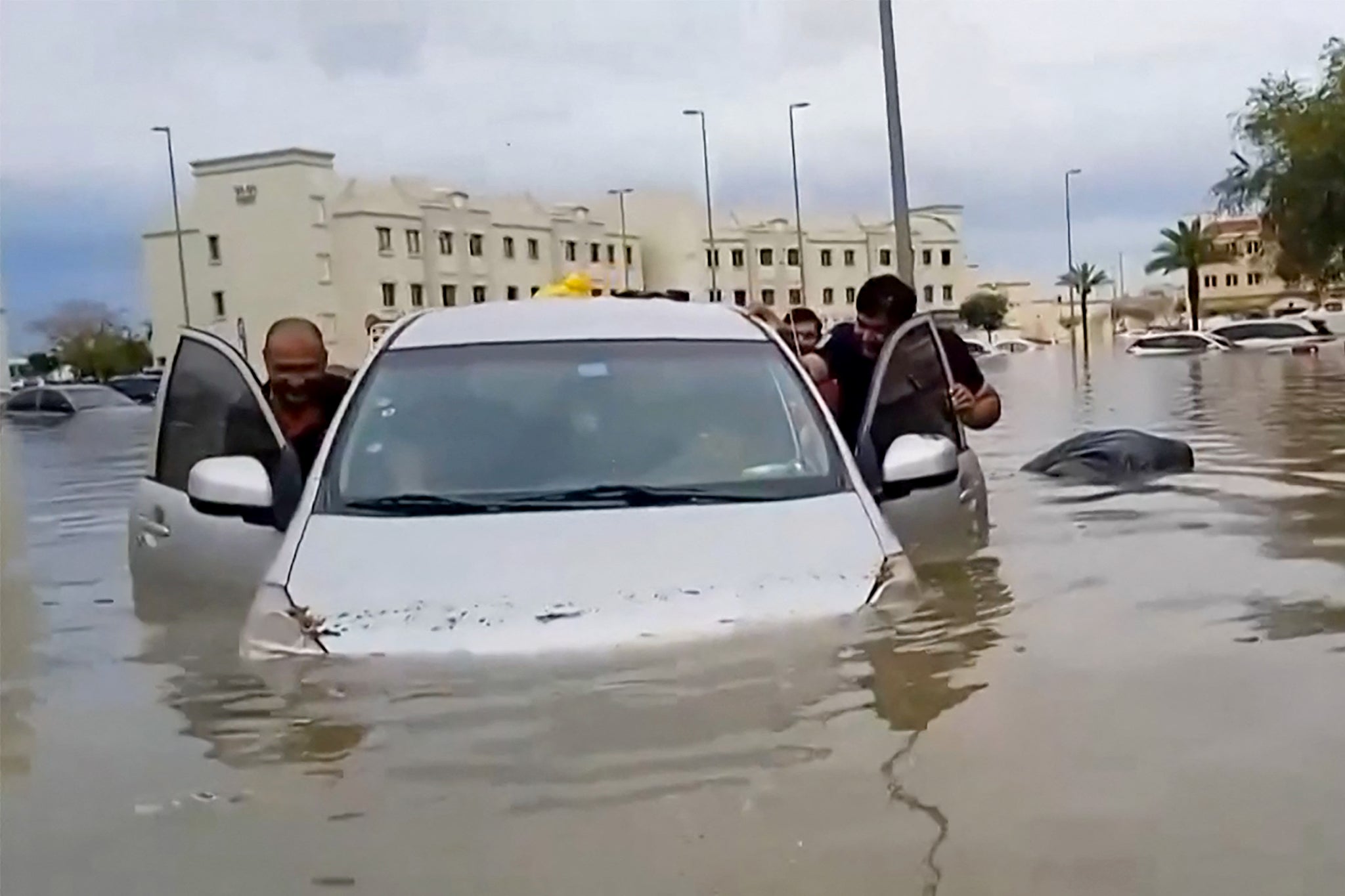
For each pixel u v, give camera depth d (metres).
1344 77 36.34
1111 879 2.53
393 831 2.79
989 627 4.18
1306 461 9.80
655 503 4.26
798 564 4.02
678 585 3.88
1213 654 3.95
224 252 63.50
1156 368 32.56
